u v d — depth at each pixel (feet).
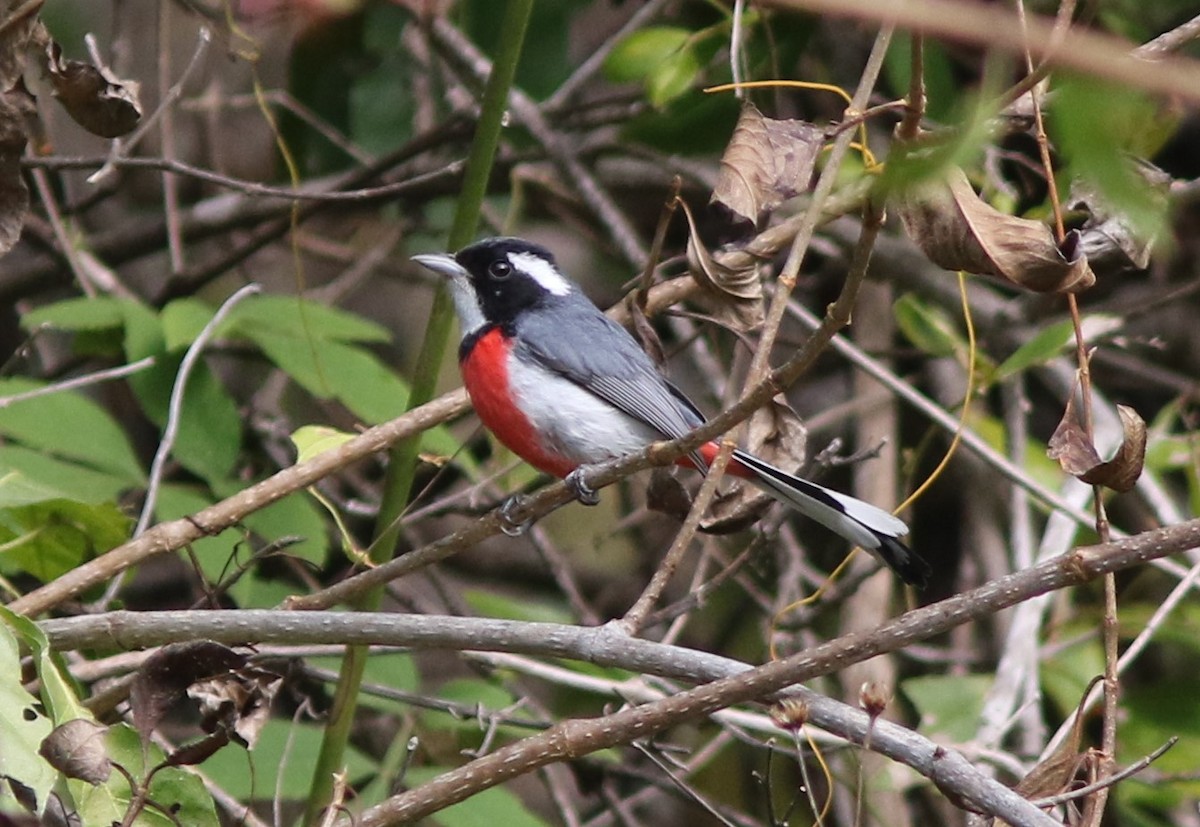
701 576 36.58
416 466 28.27
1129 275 43.57
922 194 19.90
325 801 26.43
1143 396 44.45
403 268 47.29
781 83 23.62
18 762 19.13
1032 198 37.24
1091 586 40.88
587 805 44.86
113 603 28.60
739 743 43.14
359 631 22.44
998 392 44.98
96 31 46.29
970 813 21.85
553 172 45.68
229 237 48.88
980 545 42.14
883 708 19.84
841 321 19.07
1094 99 9.02
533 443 31.83
